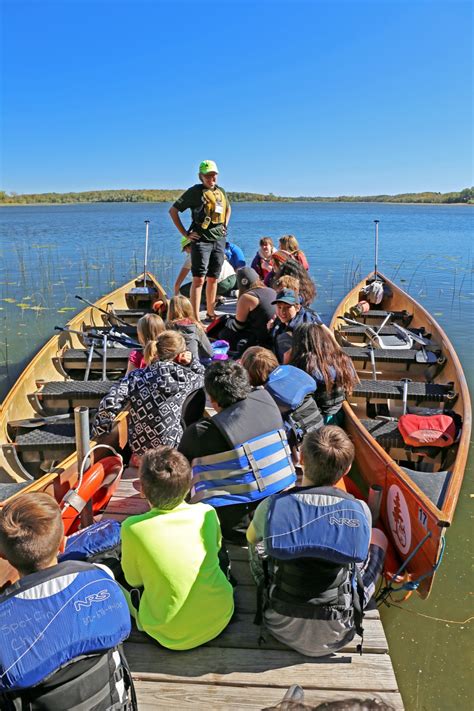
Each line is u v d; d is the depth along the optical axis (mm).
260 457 2635
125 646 2402
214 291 7020
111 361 5832
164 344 3428
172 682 2246
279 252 6148
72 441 3900
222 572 2379
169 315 4758
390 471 3125
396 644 3139
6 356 8648
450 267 18359
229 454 2623
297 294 4750
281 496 2211
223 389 2691
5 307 12008
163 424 3301
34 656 1521
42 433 4047
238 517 2691
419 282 15156
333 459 2188
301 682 2256
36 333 9953
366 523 2137
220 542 2354
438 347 6188
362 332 6805
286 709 1714
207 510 2312
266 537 2090
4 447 3816
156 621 2268
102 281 15469
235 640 2439
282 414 3301
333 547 2049
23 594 1620
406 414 4293
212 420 2664
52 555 1709
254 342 5465
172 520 2232
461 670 2973
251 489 2637
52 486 3064
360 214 75625
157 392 3283
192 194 6344
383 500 3293
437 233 36156
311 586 2156
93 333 6297
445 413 4367
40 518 1684
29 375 4902
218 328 6242
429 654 3076
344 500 2160
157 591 2246
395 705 2156
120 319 7328
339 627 2227
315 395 3656
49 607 1597
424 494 2873
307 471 2250
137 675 2270
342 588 2191
